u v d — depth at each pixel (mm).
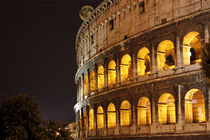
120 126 72438
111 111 78625
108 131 76688
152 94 63562
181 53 59375
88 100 89500
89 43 93312
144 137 64250
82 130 96062
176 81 59219
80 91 104062
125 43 72188
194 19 57469
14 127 52031
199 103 62000
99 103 82500
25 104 55219
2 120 52875
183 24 59312
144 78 66375
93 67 87312
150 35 65125
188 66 58094
